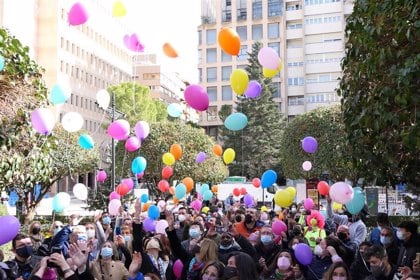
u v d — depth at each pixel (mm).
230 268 4172
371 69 5453
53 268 4039
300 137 29500
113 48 70625
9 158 7016
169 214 7793
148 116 49000
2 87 6684
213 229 6891
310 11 62469
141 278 5492
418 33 4867
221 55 63875
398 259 5906
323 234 9062
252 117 48562
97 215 9312
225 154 12062
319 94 61531
